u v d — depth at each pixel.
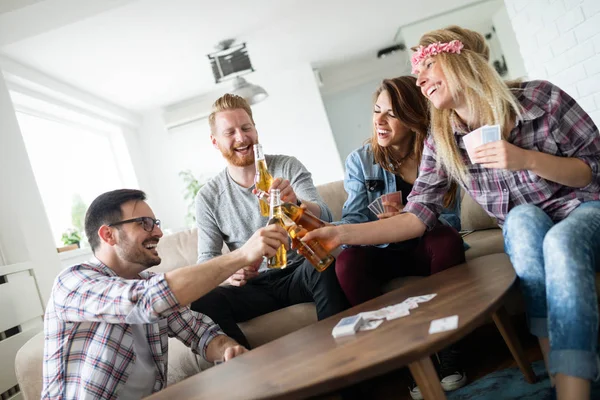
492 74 1.50
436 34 1.59
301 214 1.53
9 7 3.22
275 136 7.29
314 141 7.28
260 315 1.97
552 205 1.52
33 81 4.62
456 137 1.63
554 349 0.99
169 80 6.11
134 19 4.29
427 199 1.71
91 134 6.09
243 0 4.57
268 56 6.49
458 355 1.72
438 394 0.89
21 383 1.74
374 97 2.05
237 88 4.90
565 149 1.48
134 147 6.81
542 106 1.48
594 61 2.62
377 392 1.82
